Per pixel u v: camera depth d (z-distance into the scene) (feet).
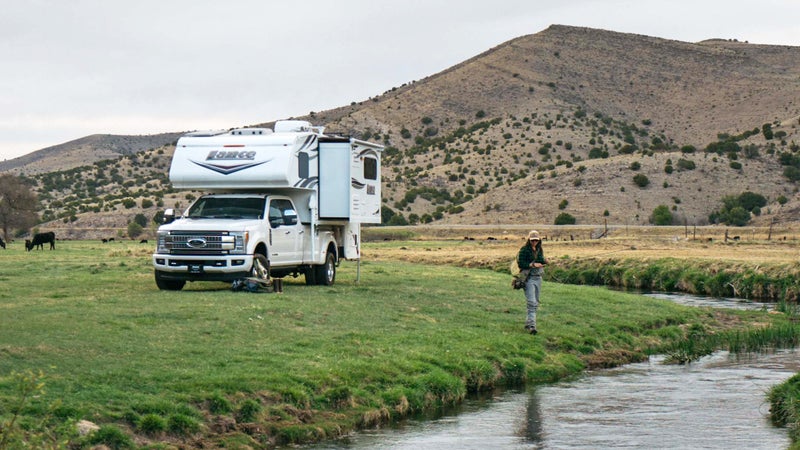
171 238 84.74
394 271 124.36
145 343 56.95
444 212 569.23
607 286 165.48
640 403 58.54
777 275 142.92
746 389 63.46
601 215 517.14
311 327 67.92
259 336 62.69
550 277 178.60
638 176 561.84
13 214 395.14
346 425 50.08
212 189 92.22
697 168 581.12
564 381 66.13
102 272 111.24
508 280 116.78
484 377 62.85
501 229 425.69
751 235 359.66
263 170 87.86
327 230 99.04
